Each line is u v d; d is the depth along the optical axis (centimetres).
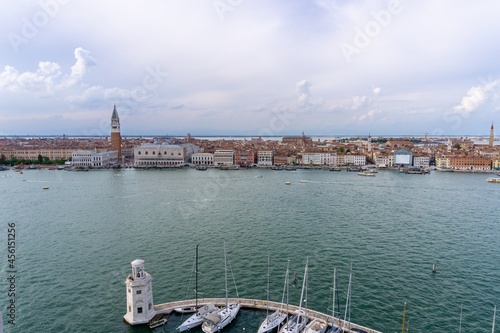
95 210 16438
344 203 18312
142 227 13375
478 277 8919
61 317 7106
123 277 8888
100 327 6725
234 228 13225
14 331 6656
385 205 17788
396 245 11269
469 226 13588
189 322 6631
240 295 7969
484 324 6938
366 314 7225
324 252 10600
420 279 8781
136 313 6719
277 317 6856
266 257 10181
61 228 13262
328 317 6838
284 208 16950
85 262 9856
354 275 8988
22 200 18950
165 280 8706
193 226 13525
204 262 9812
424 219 14700
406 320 7038
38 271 9269
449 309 7438
